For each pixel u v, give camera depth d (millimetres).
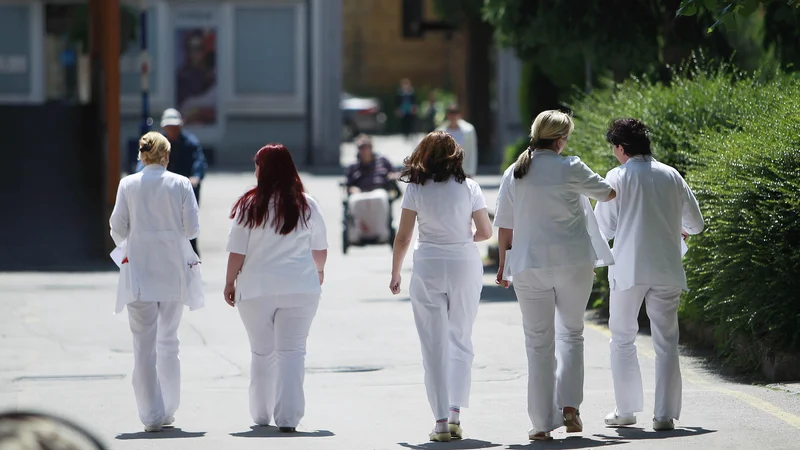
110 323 39062
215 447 21562
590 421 23438
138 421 24844
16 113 69000
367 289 45906
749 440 20516
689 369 29047
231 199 79688
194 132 107188
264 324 23656
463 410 25031
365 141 57781
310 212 23594
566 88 60156
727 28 24609
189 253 24375
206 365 31938
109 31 57250
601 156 36406
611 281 22500
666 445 20328
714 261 28812
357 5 186875
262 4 106875
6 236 60656
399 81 186875
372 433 23031
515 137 111688
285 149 23641
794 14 39125
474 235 22750
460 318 22625
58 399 27281
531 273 21484
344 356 32625
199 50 106688
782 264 27359
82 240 60938
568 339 22031
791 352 27078
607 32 44188
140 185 24156
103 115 60062
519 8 45250
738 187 28422
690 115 35000
